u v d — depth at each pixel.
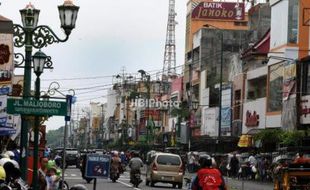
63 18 18.28
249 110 59.06
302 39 52.12
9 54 21.73
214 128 70.00
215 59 82.62
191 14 92.31
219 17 92.06
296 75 47.00
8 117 24.22
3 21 21.94
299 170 26.62
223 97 67.38
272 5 56.09
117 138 146.62
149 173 42.16
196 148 75.56
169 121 97.62
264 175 48.34
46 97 18.84
